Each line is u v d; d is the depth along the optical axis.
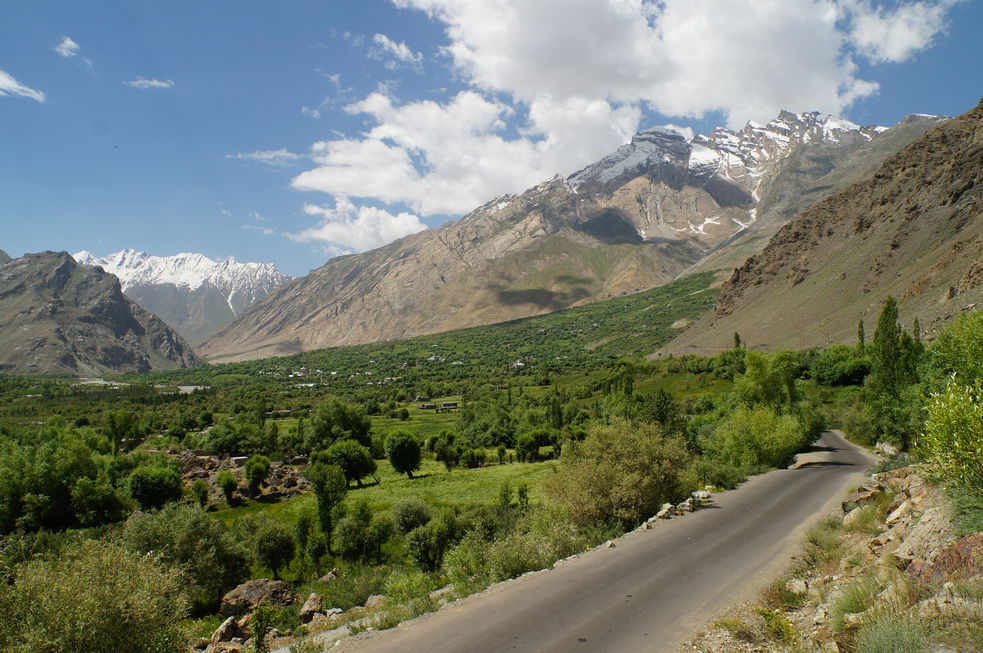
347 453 72.12
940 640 6.72
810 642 8.98
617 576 14.16
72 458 60.53
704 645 9.73
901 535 11.66
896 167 189.00
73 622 11.68
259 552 37.94
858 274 154.50
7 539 43.75
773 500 23.92
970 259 105.56
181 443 105.88
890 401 45.34
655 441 25.14
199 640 17.39
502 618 11.66
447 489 65.44
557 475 25.70
